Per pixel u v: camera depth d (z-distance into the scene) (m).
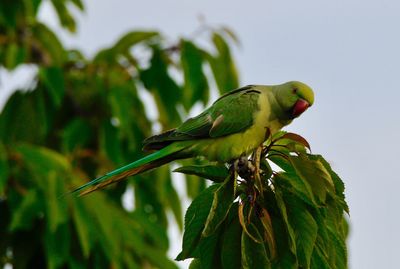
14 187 11.93
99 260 11.55
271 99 9.65
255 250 7.41
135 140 13.14
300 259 7.45
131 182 13.12
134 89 13.45
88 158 13.32
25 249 11.87
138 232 11.98
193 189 13.22
